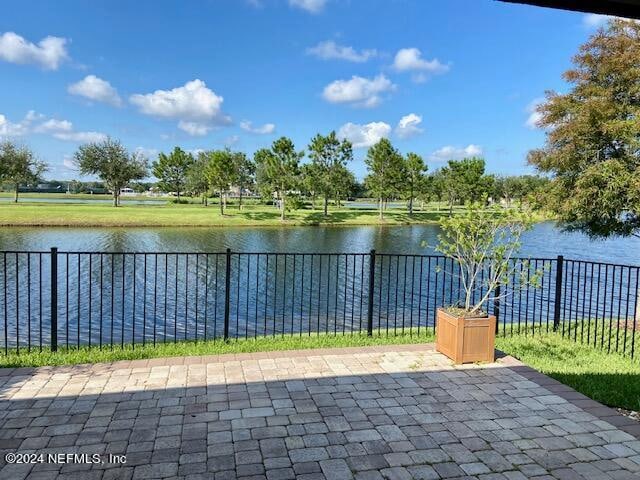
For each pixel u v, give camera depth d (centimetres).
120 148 4166
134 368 423
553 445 298
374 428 315
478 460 278
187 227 2797
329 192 3634
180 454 277
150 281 1201
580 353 520
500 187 4269
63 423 312
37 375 401
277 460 272
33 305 933
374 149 3597
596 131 630
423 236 2647
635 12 190
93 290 1085
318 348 503
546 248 2231
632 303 1130
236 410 338
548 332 625
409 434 308
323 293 1128
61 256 1581
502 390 388
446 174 4519
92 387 375
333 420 326
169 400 353
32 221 2544
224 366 433
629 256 1950
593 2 185
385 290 1188
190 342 541
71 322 830
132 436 297
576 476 263
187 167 5316
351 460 275
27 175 3834
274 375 412
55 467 260
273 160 3162
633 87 615
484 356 455
